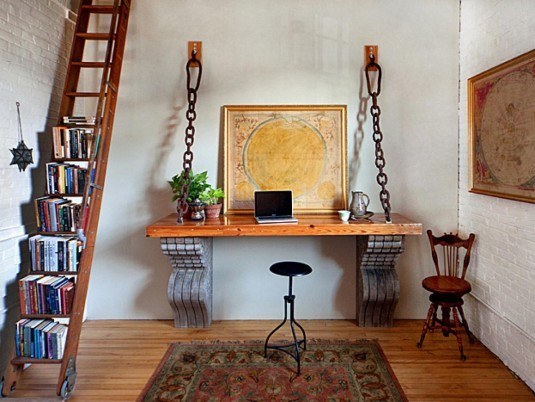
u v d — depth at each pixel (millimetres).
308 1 3340
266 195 3111
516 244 2531
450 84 3342
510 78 2525
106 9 3146
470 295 3164
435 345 2947
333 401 2270
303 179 3369
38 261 2500
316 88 3365
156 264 3451
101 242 3447
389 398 2291
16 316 2635
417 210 3391
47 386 2488
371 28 3338
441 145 3365
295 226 2879
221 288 3475
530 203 2357
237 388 2404
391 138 3367
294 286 3465
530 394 2322
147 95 3375
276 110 3363
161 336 3139
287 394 2340
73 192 2660
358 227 2898
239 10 3346
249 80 3365
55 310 2400
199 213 3062
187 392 2373
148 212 3414
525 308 2436
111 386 2447
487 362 2695
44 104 2941
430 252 3414
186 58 3357
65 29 3215
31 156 2740
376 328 3264
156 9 3348
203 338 3096
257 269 3459
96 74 3381
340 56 3350
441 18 3322
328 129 3367
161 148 3393
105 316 3488
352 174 3387
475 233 3084
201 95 3373
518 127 2449
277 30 3348
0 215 2480
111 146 3395
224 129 3357
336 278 3451
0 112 2469
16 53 2609
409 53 3336
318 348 2902
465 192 3256
